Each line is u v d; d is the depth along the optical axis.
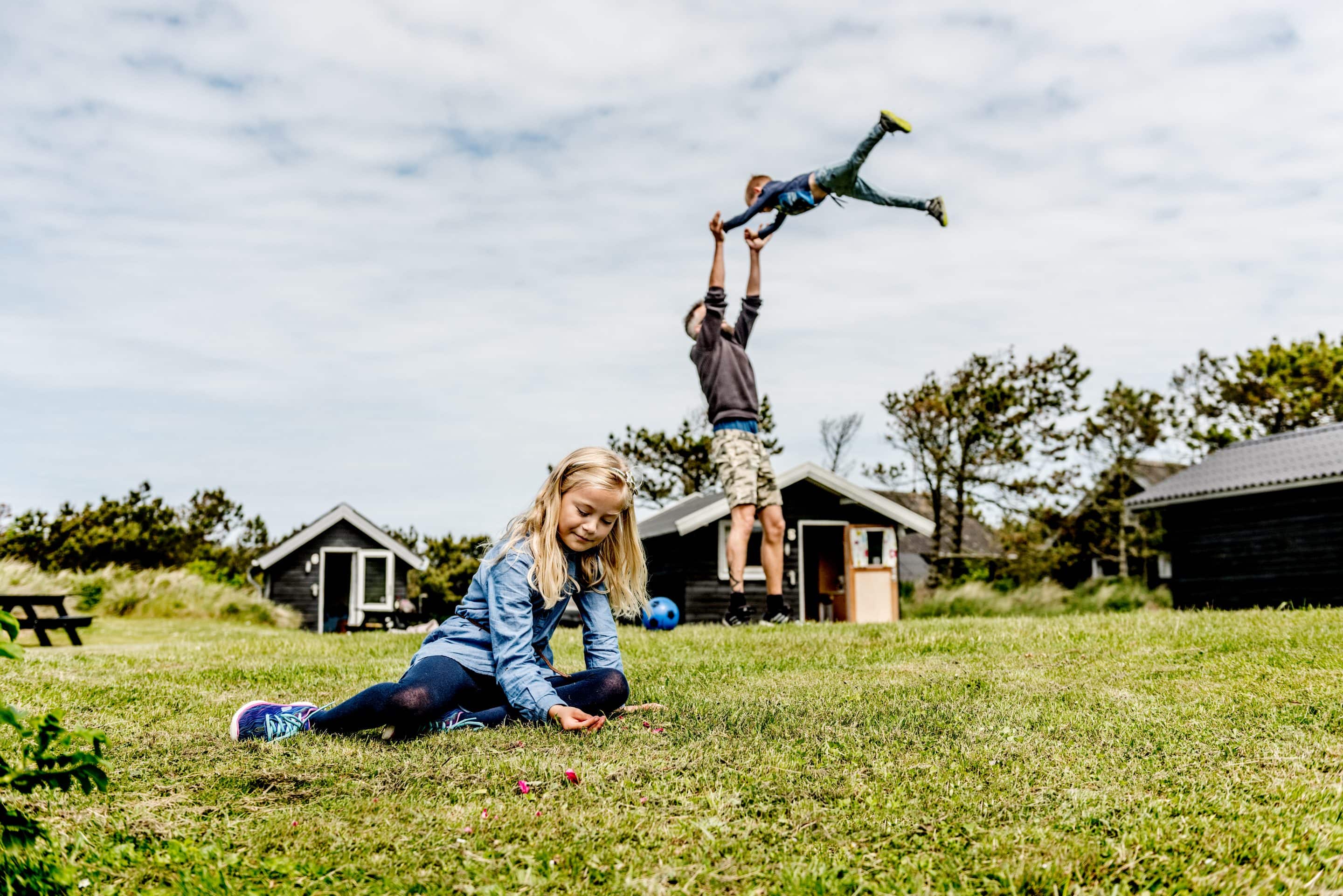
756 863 1.91
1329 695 3.54
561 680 3.31
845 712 3.35
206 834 2.05
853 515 18.08
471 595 3.29
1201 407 33.41
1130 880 1.82
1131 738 2.92
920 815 2.18
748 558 17.14
